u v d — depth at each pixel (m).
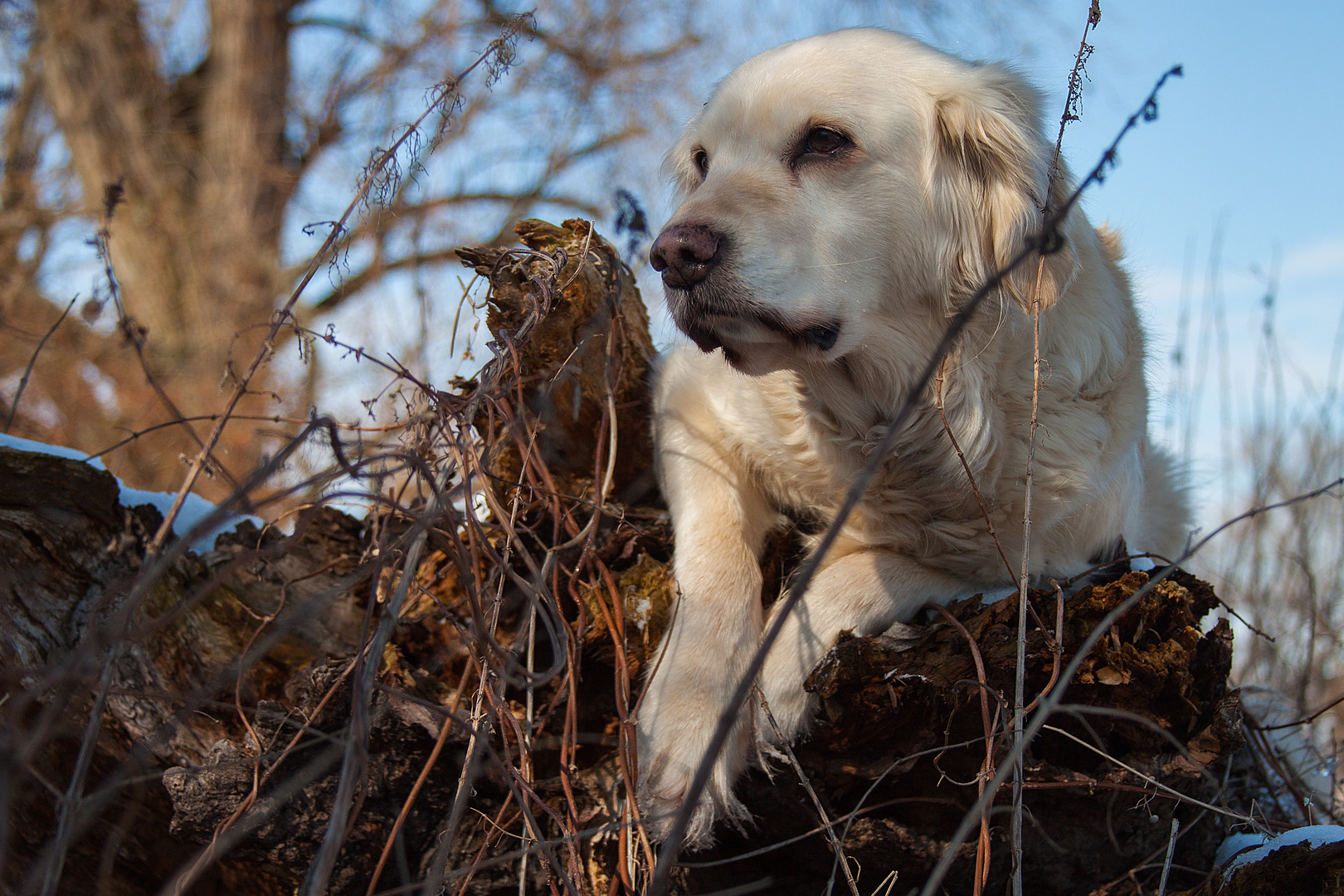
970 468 2.75
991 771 2.10
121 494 2.96
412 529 1.87
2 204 9.32
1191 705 2.34
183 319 9.51
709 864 2.18
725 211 2.52
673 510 2.98
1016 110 2.85
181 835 2.29
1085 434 2.81
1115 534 3.01
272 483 4.01
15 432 5.91
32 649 2.38
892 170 2.72
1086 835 2.42
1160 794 2.28
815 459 2.97
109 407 7.44
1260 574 5.14
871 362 2.83
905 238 2.75
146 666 2.49
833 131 2.68
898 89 2.76
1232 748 2.39
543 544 2.58
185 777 2.25
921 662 2.32
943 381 2.67
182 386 8.20
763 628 2.69
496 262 2.67
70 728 2.00
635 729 2.32
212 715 2.52
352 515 3.11
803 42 2.86
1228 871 2.19
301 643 2.78
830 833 2.16
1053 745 2.42
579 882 2.09
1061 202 2.78
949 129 2.80
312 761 2.29
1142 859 2.49
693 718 2.43
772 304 2.51
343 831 1.56
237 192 10.52
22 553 2.47
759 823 2.46
